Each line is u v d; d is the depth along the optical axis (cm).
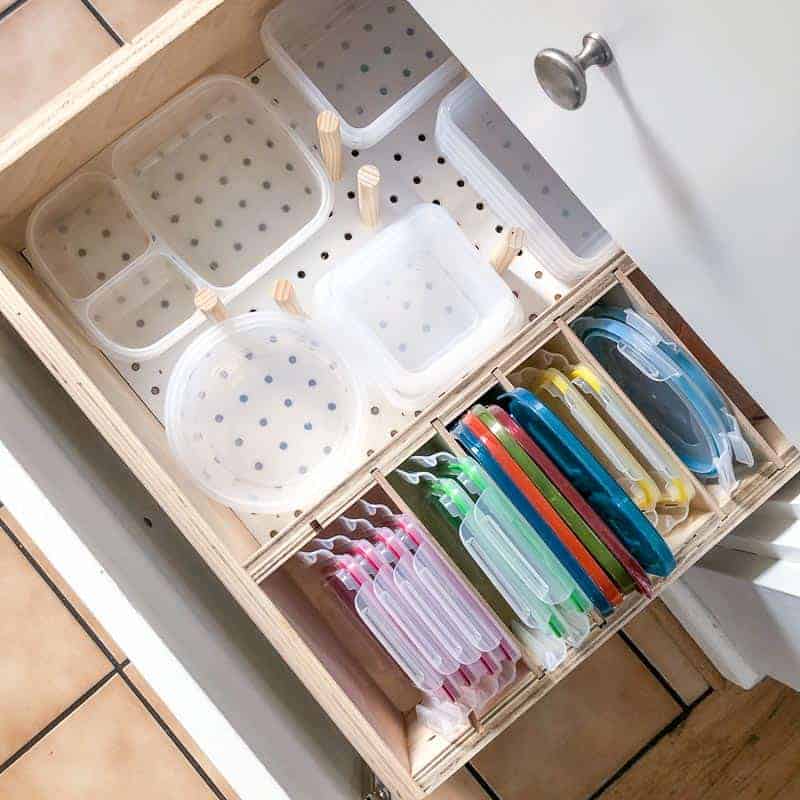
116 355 103
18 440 79
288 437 106
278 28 104
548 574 89
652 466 97
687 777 136
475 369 93
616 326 94
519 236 94
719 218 63
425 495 99
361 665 111
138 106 97
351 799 97
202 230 108
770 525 105
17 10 133
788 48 47
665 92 57
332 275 102
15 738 136
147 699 137
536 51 66
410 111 104
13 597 136
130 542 88
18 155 88
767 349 73
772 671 127
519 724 136
